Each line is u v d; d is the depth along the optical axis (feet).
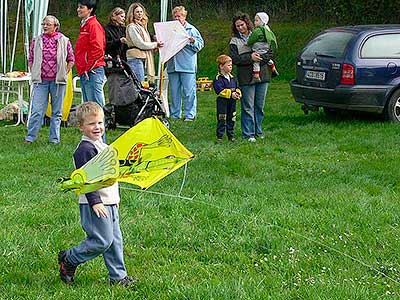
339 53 46.50
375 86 45.93
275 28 100.68
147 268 20.33
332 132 44.11
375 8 91.15
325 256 21.36
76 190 16.92
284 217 24.93
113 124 42.63
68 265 18.67
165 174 17.52
